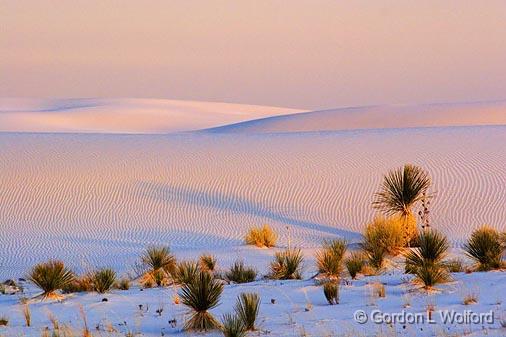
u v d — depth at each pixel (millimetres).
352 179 56406
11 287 24203
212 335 14758
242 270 23078
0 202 54125
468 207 49656
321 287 19391
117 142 71312
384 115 146875
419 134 68750
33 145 69125
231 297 18719
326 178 57062
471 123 136000
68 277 20000
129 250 42031
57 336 14195
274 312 16672
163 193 55781
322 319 15688
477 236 22547
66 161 63031
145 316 16703
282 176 58094
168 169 60688
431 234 21172
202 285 15297
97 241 45250
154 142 71438
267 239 36656
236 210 52500
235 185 56906
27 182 57844
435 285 18375
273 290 19422
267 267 28125
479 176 54562
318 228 48250
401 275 20453
